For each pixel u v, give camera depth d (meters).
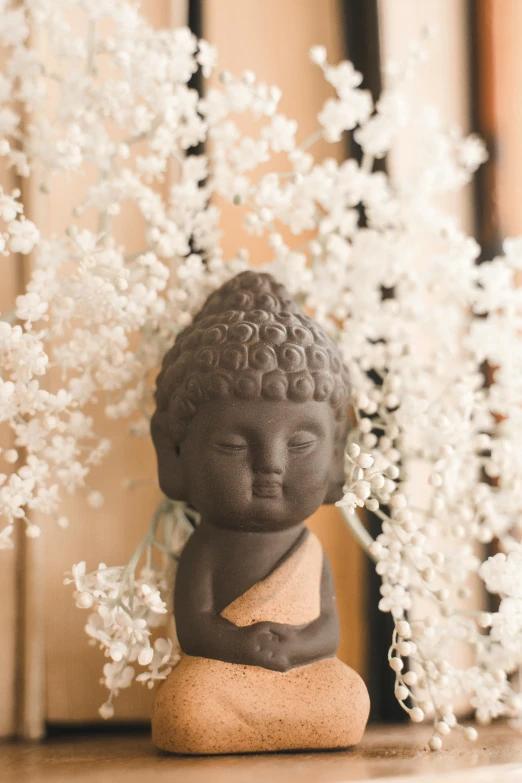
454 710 0.96
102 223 0.93
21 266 0.96
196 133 0.90
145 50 0.86
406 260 0.96
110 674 0.81
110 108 0.86
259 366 0.75
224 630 0.75
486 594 1.01
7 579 0.93
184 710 0.71
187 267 0.90
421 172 0.95
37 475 0.82
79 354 0.84
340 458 0.84
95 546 0.96
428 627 0.77
